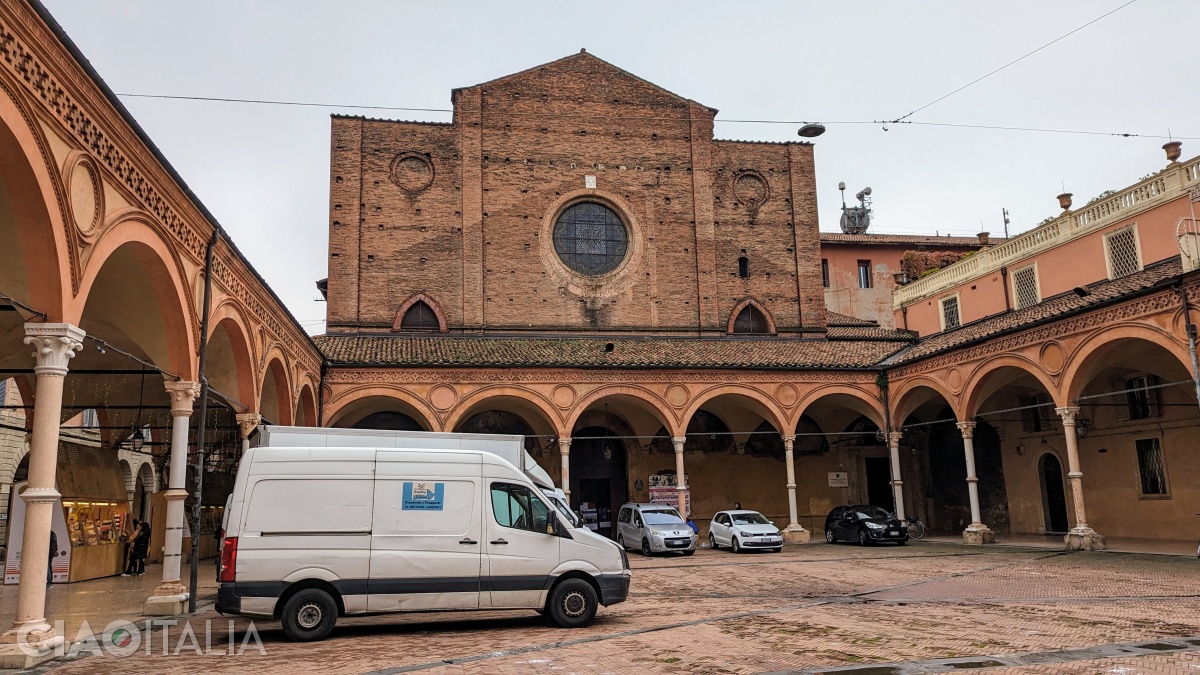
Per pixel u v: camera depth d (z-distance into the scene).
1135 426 26.14
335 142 34.19
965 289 35.28
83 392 21.31
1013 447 31.72
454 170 35.06
